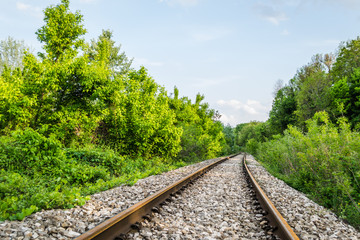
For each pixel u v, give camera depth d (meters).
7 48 30.16
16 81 9.45
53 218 3.26
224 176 10.03
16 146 6.55
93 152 9.23
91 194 5.38
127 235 2.92
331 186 6.43
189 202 5.05
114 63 31.11
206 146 25.05
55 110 10.98
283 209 4.79
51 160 6.82
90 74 11.01
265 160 22.34
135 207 3.48
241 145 111.12
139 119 12.73
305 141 8.20
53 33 11.88
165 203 4.63
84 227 3.12
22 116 9.30
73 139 10.51
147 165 11.88
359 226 4.51
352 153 5.74
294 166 10.66
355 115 23.52
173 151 15.20
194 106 37.66
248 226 3.66
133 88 13.00
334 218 4.46
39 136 6.93
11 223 2.91
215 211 4.45
